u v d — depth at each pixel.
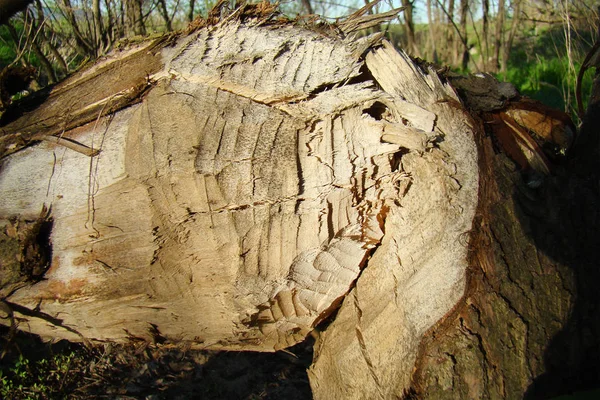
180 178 0.70
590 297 0.74
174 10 2.04
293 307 0.80
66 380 1.18
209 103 0.71
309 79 0.72
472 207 0.72
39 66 1.95
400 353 0.73
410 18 3.35
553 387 0.72
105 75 0.82
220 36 0.76
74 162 0.74
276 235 0.72
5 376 1.14
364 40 0.74
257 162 0.70
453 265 0.72
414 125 0.71
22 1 0.83
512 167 0.77
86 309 0.77
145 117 0.72
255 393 1.16
